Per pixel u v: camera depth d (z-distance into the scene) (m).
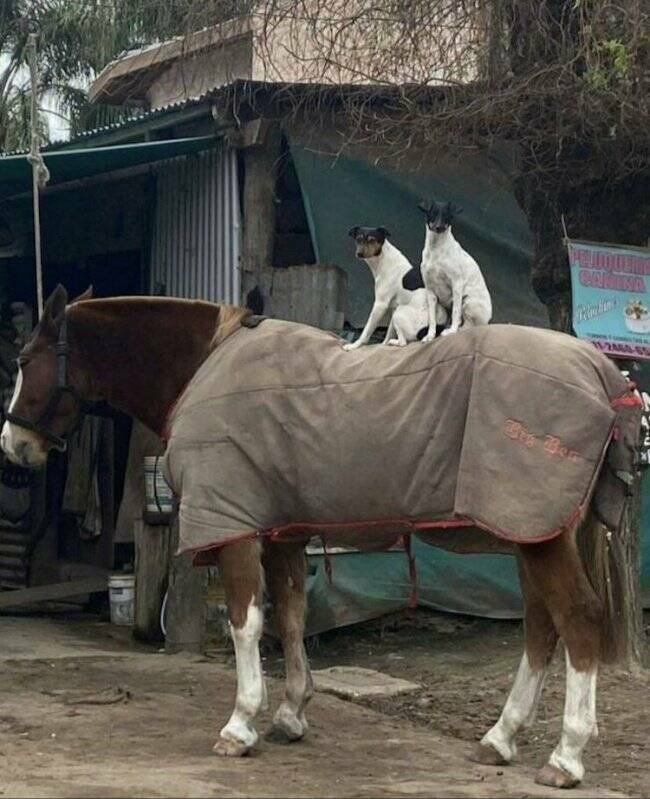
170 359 5.82
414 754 5.61
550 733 6.14
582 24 6.77
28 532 10.91
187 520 5.36
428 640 8.35
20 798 4.62
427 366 5.16
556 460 4.93
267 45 7.99
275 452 5.31
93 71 14.64
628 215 7.51
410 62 7.42
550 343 5.11
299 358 5.43
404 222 8.38
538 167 7.30
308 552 8.02
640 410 5.22
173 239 8.95
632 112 6.88
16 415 5.93
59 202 10.05
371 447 5.16
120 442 10.34
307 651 8.15
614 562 5.20
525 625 5.47
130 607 9.25
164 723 6.04
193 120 8.76
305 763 5.39
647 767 5.60
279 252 8.54
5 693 6.74
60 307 5.94
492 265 8.48
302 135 8.22
